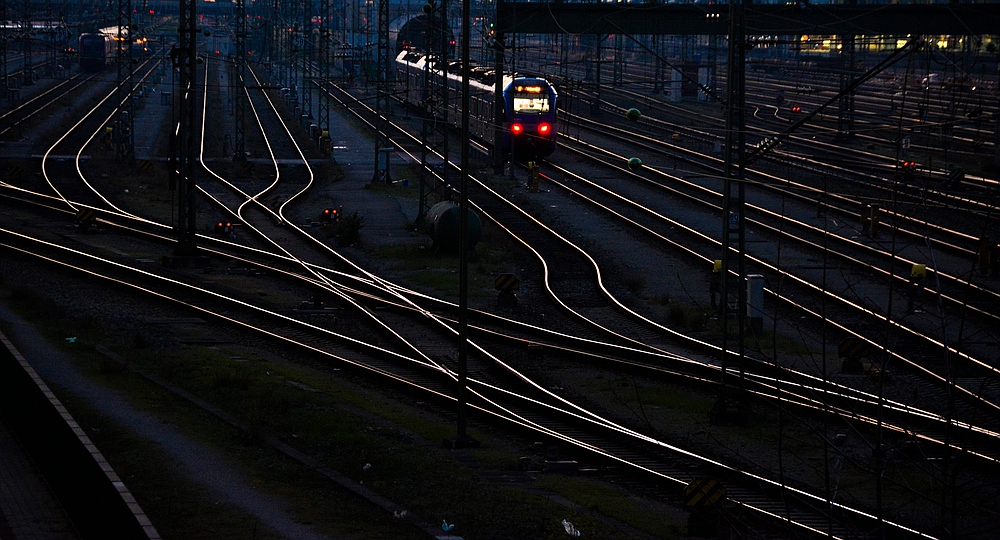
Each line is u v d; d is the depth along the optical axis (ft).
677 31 500.74
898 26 495.41
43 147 602.03
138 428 170.91
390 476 158.92
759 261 343.46
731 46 249.34
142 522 97.25
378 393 221.66
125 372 211.20
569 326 287.28
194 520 129.29
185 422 176.96
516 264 369.71
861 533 139.95
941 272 330.13
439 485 155.33
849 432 194.80
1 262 331.36
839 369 242.17
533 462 175.63
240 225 428.56
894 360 245.45
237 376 212.02
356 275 347.56
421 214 423.23
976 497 157.38
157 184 525.75
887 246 372.79
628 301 314.55
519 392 225.15
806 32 515.50
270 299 310.45
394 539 127.13
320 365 241.96
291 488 146.51
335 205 479.00
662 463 178.40
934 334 266.98
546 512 144.46
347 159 624.59
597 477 171.63
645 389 228.43
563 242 394.73
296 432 180.75
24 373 143.84
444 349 259.39
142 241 394.32
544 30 522.47
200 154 623.77
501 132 546.67
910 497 161.38
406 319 289.33
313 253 382.83
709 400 219.61
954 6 490.49
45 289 299.17
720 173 533.14
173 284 313.94
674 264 364.17
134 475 146.72
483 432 196.34
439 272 352.28
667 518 149.79
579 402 217.97
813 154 580.71
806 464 170.71
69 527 118.83
